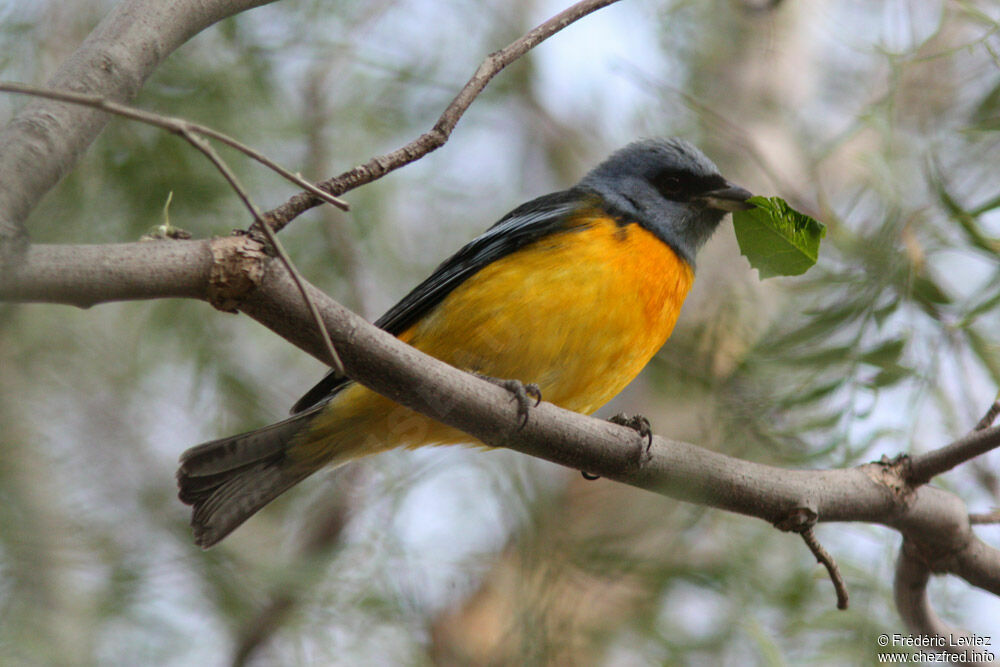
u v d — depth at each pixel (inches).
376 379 278.2
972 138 401.1
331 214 560.7
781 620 369.1
